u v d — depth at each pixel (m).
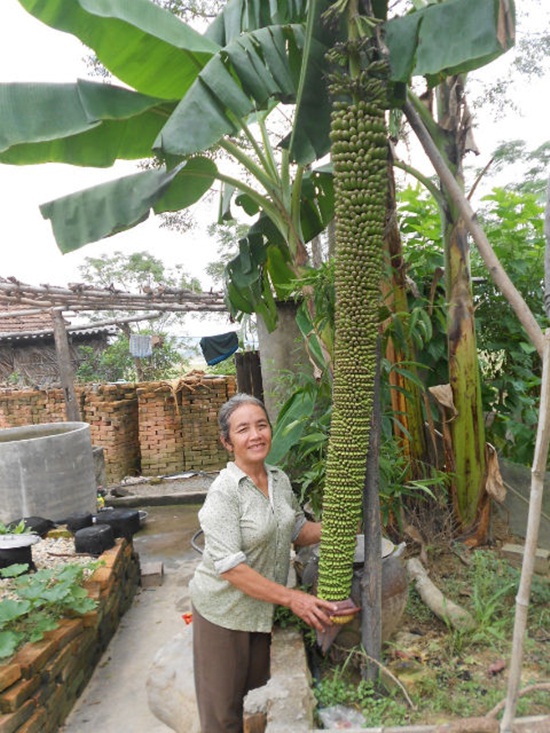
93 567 3.81
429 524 3.67
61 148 3.34
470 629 2.72
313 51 2.33
